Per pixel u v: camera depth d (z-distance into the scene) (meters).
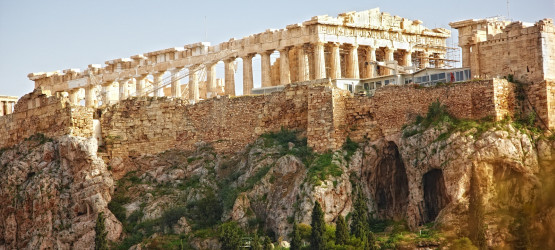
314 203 190.38
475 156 185.00
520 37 197.75
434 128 190.62
